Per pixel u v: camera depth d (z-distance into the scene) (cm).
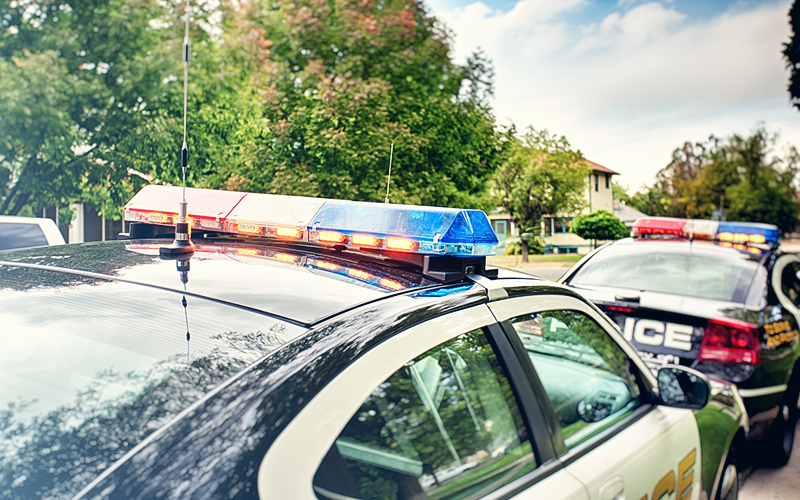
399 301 138
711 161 6656
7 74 928
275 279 148
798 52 3356
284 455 90
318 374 104
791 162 6669
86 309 129
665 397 208
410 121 1290
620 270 480
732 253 472
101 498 82
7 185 1055
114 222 2277
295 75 1305
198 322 122
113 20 992
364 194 1188
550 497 136
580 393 175
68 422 96
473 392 136
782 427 422
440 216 162
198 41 1127
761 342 384
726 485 266
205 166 1202
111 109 1045
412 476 110
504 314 158
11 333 120
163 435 92
